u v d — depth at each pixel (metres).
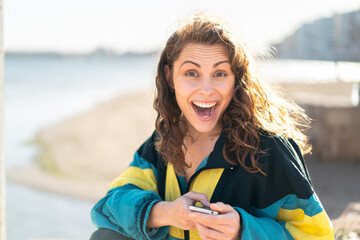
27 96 30.91
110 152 13.47
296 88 7.05
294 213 1.70
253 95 1.80
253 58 1.90
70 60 90.69
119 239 1.84
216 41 1.68
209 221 1.55
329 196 4.28
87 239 5.61
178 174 1.86
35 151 13.91
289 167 1.69
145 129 16.44
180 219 1.64
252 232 1.58
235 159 1.75
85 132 16.45
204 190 1.77
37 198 8.84
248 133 1.74
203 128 1.75
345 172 5.42
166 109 1.90
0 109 2.55
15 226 6.78
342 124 6.14
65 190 9.54
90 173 11.22
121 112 20.17
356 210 3.60
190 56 1.70
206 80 1.70
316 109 6.24
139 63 88.94
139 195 1.79
